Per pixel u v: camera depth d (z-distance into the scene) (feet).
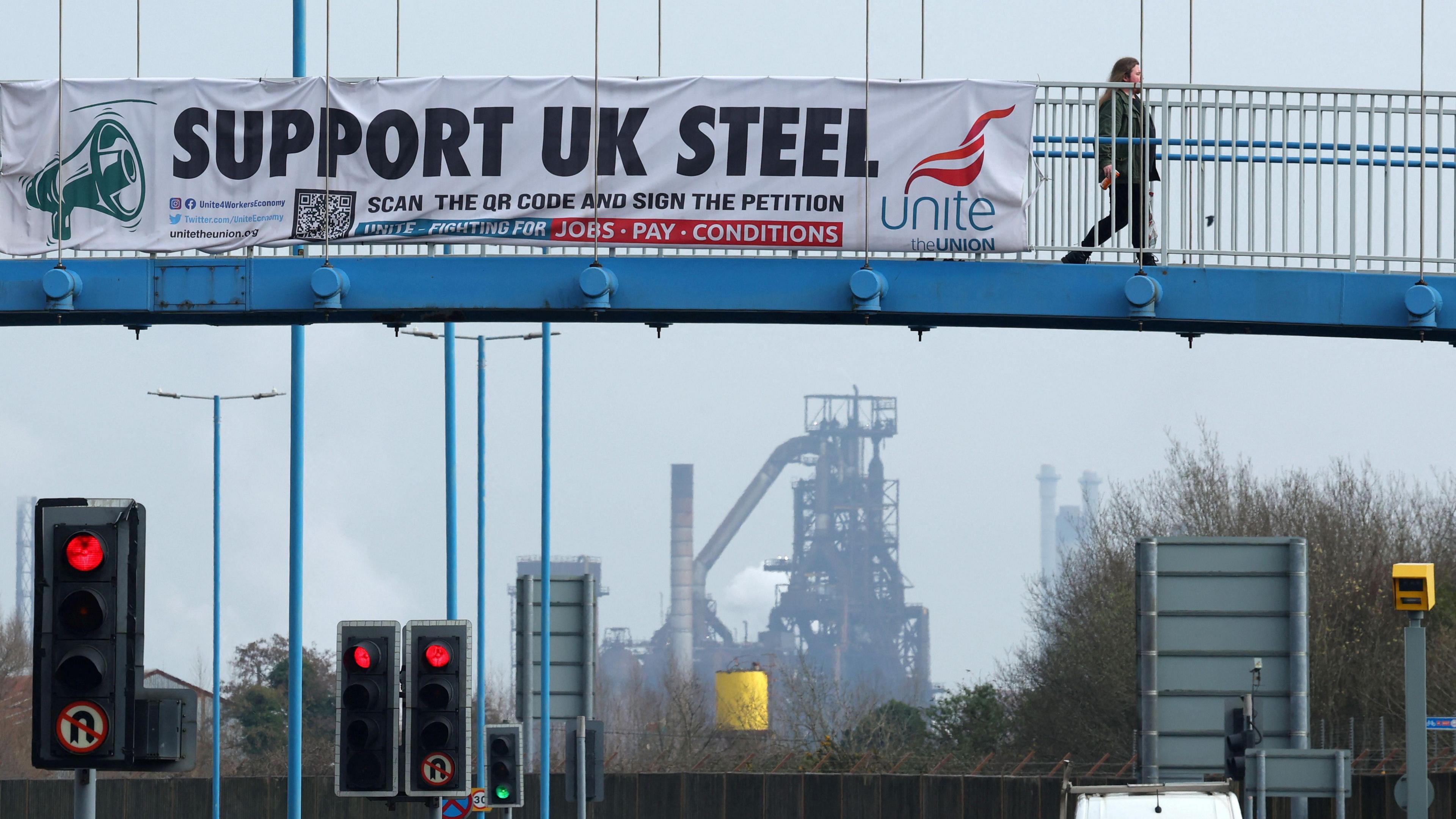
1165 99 230.27
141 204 233.35
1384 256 229.25
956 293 231.71
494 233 230.68
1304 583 288.92
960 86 229.86
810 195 229.86
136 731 165.58
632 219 229.86
